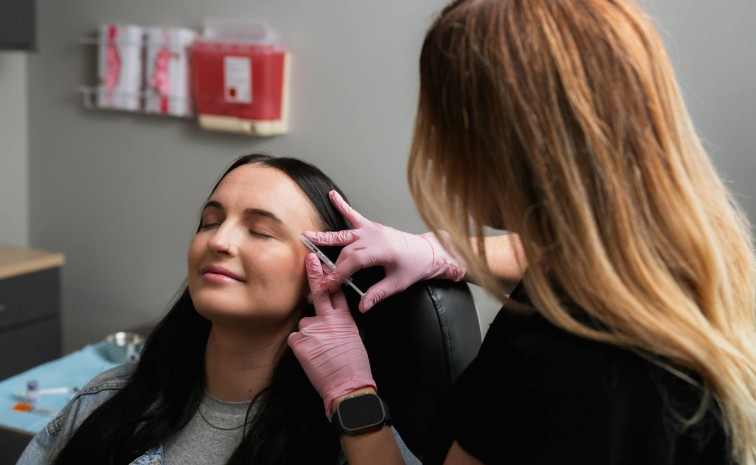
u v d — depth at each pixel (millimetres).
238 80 2707
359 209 2670
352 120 2641
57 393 2090
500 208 879
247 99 2705
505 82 814
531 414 833
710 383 814
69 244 3227
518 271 1304
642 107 817
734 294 896
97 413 1269
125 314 3154
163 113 2902
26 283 2805
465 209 886
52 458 1310
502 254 1300
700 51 2172
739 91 2148
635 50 820
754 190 2168
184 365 1258
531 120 806
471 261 878
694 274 838
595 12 828
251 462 1146
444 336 1197
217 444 1196
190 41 2838
